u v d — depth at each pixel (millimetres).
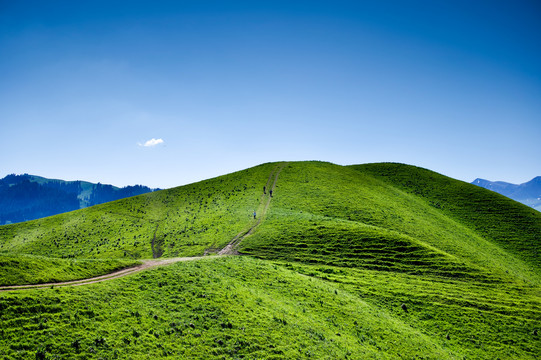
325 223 62969
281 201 82562
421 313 37906
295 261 52188
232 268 38688
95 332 19469
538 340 34406
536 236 79875
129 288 26375
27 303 20125
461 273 48000
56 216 99625
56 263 29625
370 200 82938
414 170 134875
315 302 34125
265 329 24734
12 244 79250
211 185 110688
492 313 38594
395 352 27766
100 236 79188
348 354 24656
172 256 60125
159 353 19094
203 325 23219
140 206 100812
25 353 16484
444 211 96000
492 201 101750
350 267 49969
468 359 30422
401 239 55438
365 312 34500
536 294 44406
